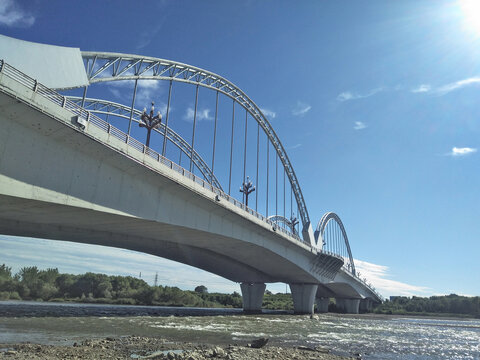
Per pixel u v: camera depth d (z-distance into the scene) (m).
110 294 119.25
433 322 94.44
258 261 66.81
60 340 23.41
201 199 37.97
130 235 44.62
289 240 62.19
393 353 27.92
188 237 44.72
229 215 44.16
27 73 25.59
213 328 38.75
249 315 70.75
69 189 23.84
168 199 34.19
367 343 33.62
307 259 75.25
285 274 78.19
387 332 49.00
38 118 21.12
